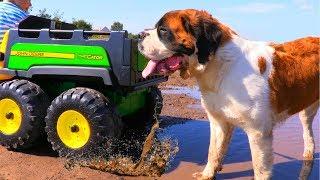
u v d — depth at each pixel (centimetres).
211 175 150
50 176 147
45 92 175
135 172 154
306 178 154
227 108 133
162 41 126
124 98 182
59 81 179
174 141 194
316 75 141
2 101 168
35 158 166
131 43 157
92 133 155
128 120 214
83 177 147
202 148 185
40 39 166
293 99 140
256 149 134
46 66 164
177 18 125
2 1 198
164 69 130
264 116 132
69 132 160
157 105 211
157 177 151
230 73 129
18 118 168
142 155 163
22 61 169
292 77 136
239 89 129
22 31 171
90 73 158
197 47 125
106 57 157
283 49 141
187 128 221
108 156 158
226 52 128
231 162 169
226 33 130
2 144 171
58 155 169
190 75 132
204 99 138
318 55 142
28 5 208
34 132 166
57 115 159
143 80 174
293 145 190
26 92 165
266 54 134
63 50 162
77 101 155
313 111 170
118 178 148
